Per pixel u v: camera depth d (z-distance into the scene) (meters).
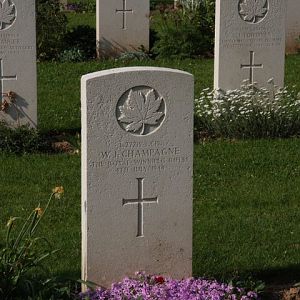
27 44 16.00
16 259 9.26
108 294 9.30
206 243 11.29
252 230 11.78
